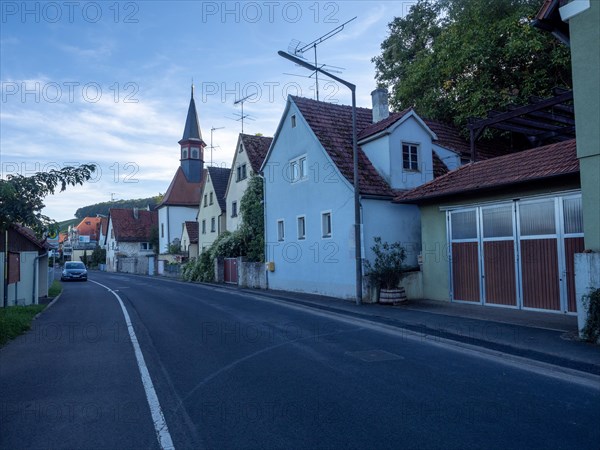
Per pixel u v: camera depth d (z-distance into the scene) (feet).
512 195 42.39
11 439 16.40
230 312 49.65
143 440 16.16
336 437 16.06
